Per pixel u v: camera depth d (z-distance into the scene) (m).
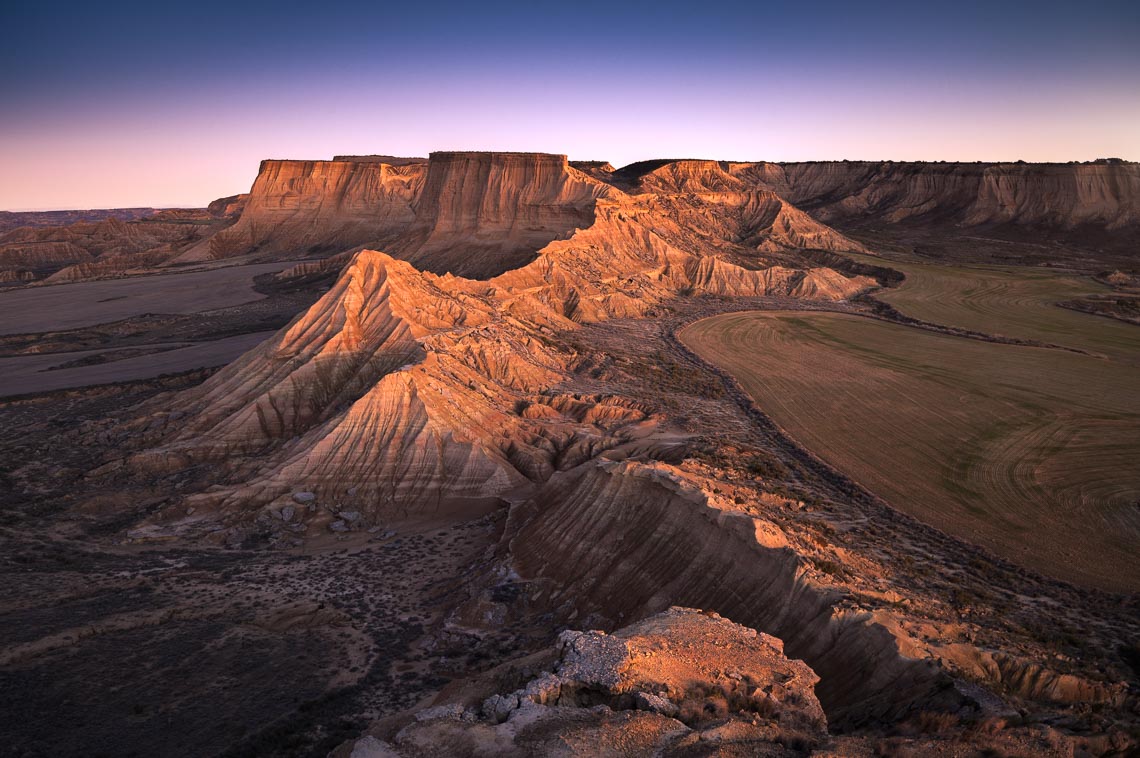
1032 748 19.80
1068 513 49.16
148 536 49.34
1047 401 73.44
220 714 28.86
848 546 41.03
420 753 19.39
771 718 21.52
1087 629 34.25
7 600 38.50
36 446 67.12
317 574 44.25
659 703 20.94
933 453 60.34
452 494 54.09
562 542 40.94
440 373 63.72
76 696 29.61
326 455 55.22
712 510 35.84
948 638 28.12
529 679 23.19
